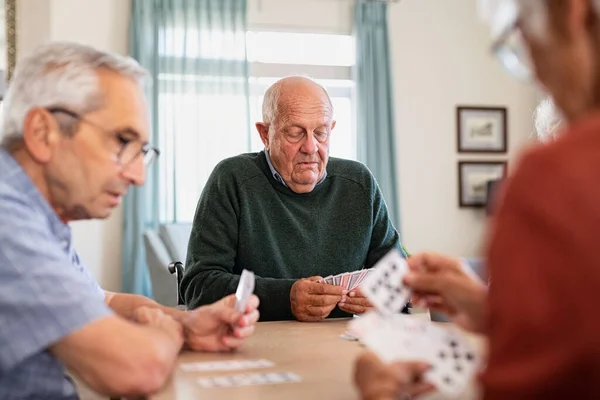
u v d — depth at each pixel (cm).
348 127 594
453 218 605
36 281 97
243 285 135
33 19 472
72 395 113
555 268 53
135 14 539
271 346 139
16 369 104
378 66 584
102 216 119
